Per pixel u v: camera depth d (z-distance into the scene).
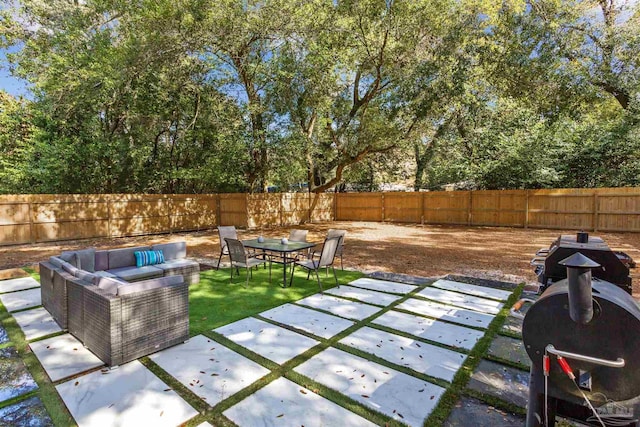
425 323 3.79
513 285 5.35
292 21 10.52
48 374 2.69
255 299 4.67
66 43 12.55
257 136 12.58
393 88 11.33
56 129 12.77
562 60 13.53
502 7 12.97
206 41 10.38
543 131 13.14
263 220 15.13
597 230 12.14
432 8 9.77
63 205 10.75
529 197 13.60
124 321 2.85
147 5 10.55
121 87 11.86
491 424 2.12
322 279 5.81
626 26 12.60
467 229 13.76
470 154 15.62
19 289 5.22
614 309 1.41
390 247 9.31
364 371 2.77
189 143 14.79
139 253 5.37
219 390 2.48
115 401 2.34
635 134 12.05
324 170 16.94
